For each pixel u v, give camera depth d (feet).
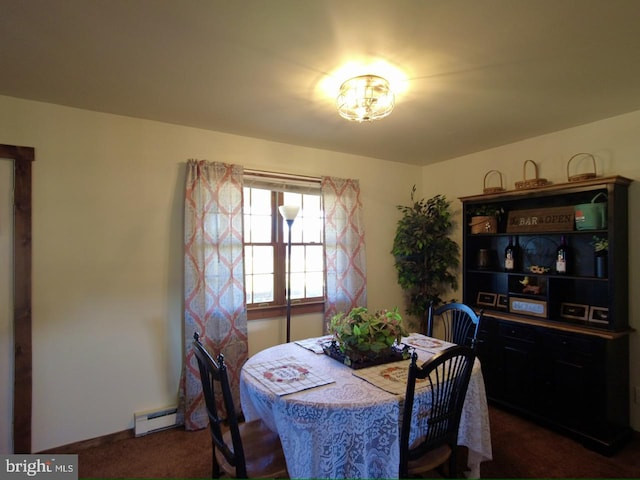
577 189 8.64
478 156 11.90
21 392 7.36
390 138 10.32
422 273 12.32
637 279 8.31
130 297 8.54
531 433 8.53
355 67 6.20
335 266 11.39
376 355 6.47
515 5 4.57
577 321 8.86
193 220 9.06
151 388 8.75
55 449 7.66
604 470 7.16
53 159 7.77
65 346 7.80
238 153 10.07
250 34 5.23
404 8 4.64
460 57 5.88
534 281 10.15
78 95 7.36
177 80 6.70
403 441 4.84
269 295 10.68
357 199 11.91
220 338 9.29
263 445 5.67
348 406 4.79
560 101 7.69
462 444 6.08
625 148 8.49
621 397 8.16
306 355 6.94
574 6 4.59
